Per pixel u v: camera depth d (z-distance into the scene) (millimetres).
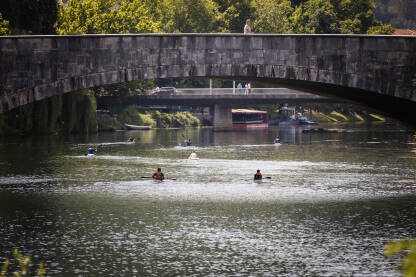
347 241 53594
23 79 66250
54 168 100375
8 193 76250
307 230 57562
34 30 150000
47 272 45344
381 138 174000
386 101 81250
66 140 160250
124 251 50906
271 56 70125
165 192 77812
